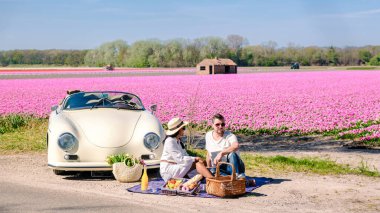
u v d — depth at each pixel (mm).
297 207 6043
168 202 6219
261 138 14266
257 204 6188
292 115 18344
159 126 8312
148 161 7820
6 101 24062
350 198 6586
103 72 81000
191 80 49875
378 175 8438
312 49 159625
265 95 28766
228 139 7383
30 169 8430
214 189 6520
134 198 6406
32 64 181375
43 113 19094
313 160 9867
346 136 13984
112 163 7625
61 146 7660
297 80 49688
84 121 8133
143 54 148000
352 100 25078
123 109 8906
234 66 79500
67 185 7191
